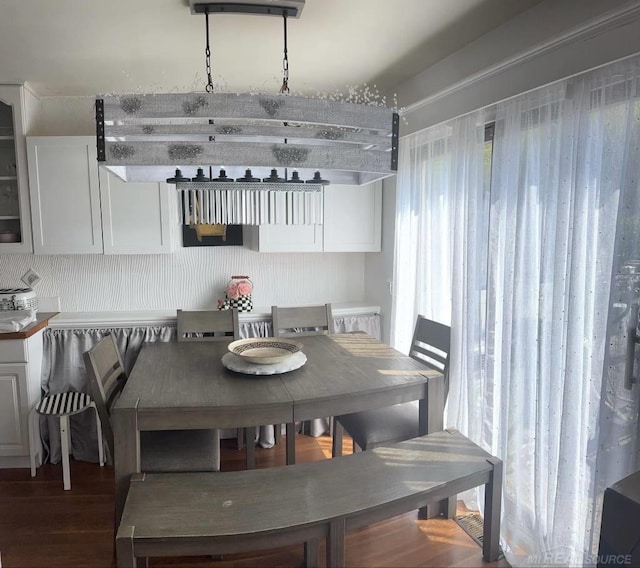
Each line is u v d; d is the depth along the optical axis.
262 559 2.31
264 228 3.55
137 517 1.71
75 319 3.26
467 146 2.54
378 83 3.22
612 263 1.74
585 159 1.85
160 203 3.32
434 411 2.45
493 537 2.18
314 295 4.05
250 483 1.92
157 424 2.09
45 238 3.23
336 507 1.77
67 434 2.82
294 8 2.03
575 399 1.92
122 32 2.30
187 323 3.24
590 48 1.79
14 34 2.32
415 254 3.19
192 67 2.85
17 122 3.12
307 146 1.87
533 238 2.14
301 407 2.19
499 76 2.27
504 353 2.28
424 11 2.13
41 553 2.30
